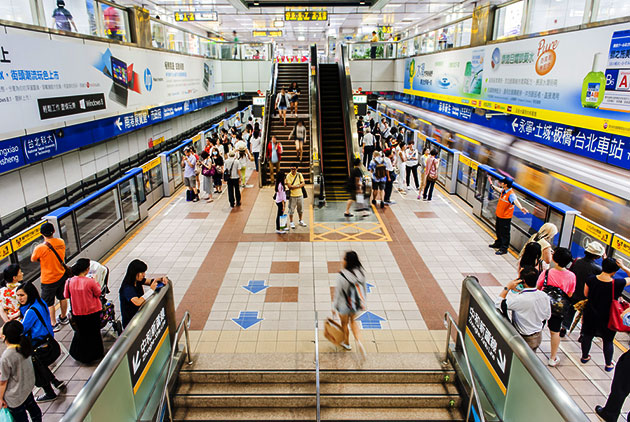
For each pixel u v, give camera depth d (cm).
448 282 764
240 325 629
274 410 476
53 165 934
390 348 571
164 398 412
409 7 2395
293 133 1523
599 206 1066
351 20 2967
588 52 801
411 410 477
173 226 1055
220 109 2844
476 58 1312
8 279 553
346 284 527
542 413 321
